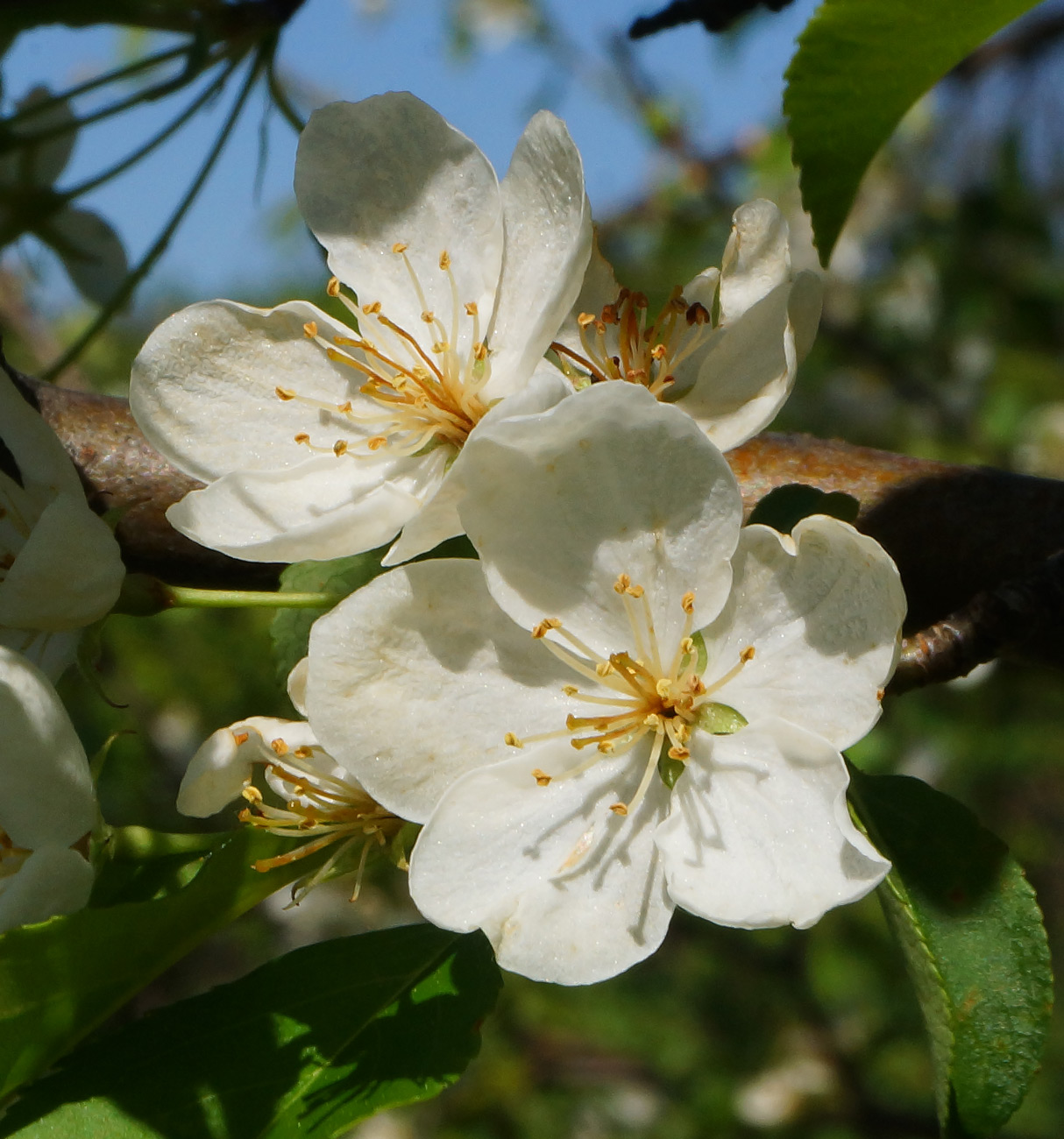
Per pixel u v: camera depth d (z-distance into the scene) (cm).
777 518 20
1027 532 23
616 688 19
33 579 19
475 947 19
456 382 20
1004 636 20
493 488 18
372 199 20
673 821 18
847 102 22
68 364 24
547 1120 65
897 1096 66
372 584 18
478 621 19
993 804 68
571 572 18
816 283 19
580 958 18
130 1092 18
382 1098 18
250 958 63
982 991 18
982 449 58
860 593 18
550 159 19
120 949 18
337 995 19
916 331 62
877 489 23
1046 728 58
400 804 18
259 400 20
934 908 19
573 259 19
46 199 25
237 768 19
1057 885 71
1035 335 59
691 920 66
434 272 20
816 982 65
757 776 18
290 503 20
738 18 25
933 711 58
